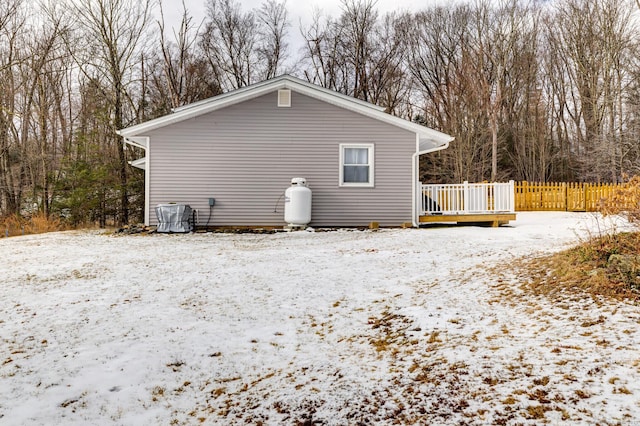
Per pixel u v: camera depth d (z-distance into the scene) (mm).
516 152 32781
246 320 5125
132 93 24828
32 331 4797
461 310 4781
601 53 28141
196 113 13617
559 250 6934
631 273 4625
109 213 20531
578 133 30875
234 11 32219
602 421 2316
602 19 28219
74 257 9273
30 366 3910
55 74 22719
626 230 6695
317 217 14039
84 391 3459
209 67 30812
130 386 3555
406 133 14148
